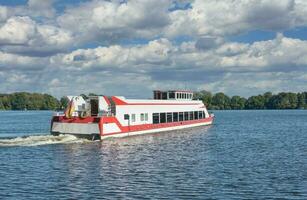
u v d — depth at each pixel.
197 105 116.56
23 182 40.34
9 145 66.00
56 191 36.84
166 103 97.19
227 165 50.03
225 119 198.75
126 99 80.94
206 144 73.88
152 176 43.06
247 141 81.62
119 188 37.84
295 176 43.16
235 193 36.22
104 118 73.00
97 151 61.09
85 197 35.00
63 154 57.91
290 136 95.69
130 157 55.94
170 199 34.47
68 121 73.12
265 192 36.50
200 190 37.19
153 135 87.81
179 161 52.88
